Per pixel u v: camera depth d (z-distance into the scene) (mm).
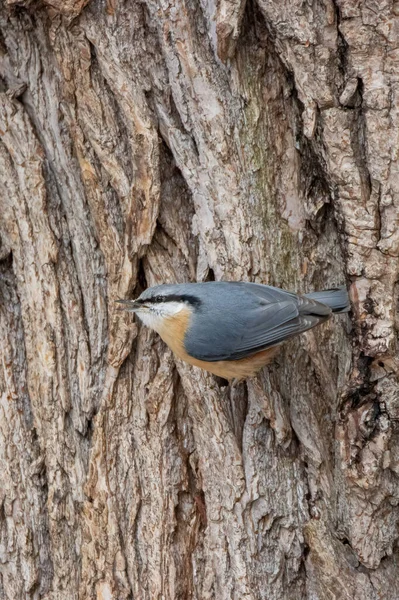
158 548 7961
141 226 8039
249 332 7410
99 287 8445
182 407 8211
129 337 8125
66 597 8219
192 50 7727
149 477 8070
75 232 8492
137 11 7965
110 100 8156
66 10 7898
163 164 8117
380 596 7531
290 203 8008
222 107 7777
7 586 8375
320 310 7289
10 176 8500
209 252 7875
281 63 7797
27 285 8438
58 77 8398
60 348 8352
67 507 8297
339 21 7273
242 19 7652
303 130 7551
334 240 8023
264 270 7875
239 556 7762
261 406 7836
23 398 8555
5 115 8508
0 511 8453
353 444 7395
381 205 7281
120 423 8180
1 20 8477
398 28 7145
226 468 7855
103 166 8148
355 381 7402
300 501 7926
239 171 7816
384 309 7270
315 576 7809
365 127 7316
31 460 8461
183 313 7574
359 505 7508
